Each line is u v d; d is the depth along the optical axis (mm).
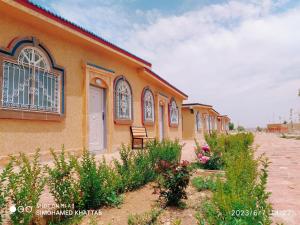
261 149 12414
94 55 9023
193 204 3885
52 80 7074
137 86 12172
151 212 3523
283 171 6371
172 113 18031
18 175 2938
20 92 6090
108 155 8453
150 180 5324
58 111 7172
